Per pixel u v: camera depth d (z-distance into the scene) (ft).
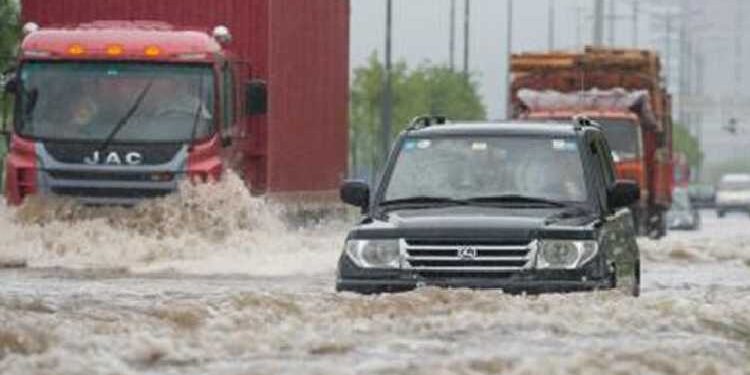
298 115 246.68
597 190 125.80
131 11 232.53
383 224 120.57
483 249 118.93
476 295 111.55
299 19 246.68
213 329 96.63
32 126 215.72
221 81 215.92
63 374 75.61
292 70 242.37
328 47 267.39
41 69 216.33
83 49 215.72
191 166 213.25
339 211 275.80
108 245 208.44
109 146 213.87
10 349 84.33
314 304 109.60
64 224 211.41
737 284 182.70
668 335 95.20
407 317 102.17
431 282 118.93
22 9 235.61
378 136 609.01
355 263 120.06
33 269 190.19
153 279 173.88
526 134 128.26
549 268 118.52
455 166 126.62
